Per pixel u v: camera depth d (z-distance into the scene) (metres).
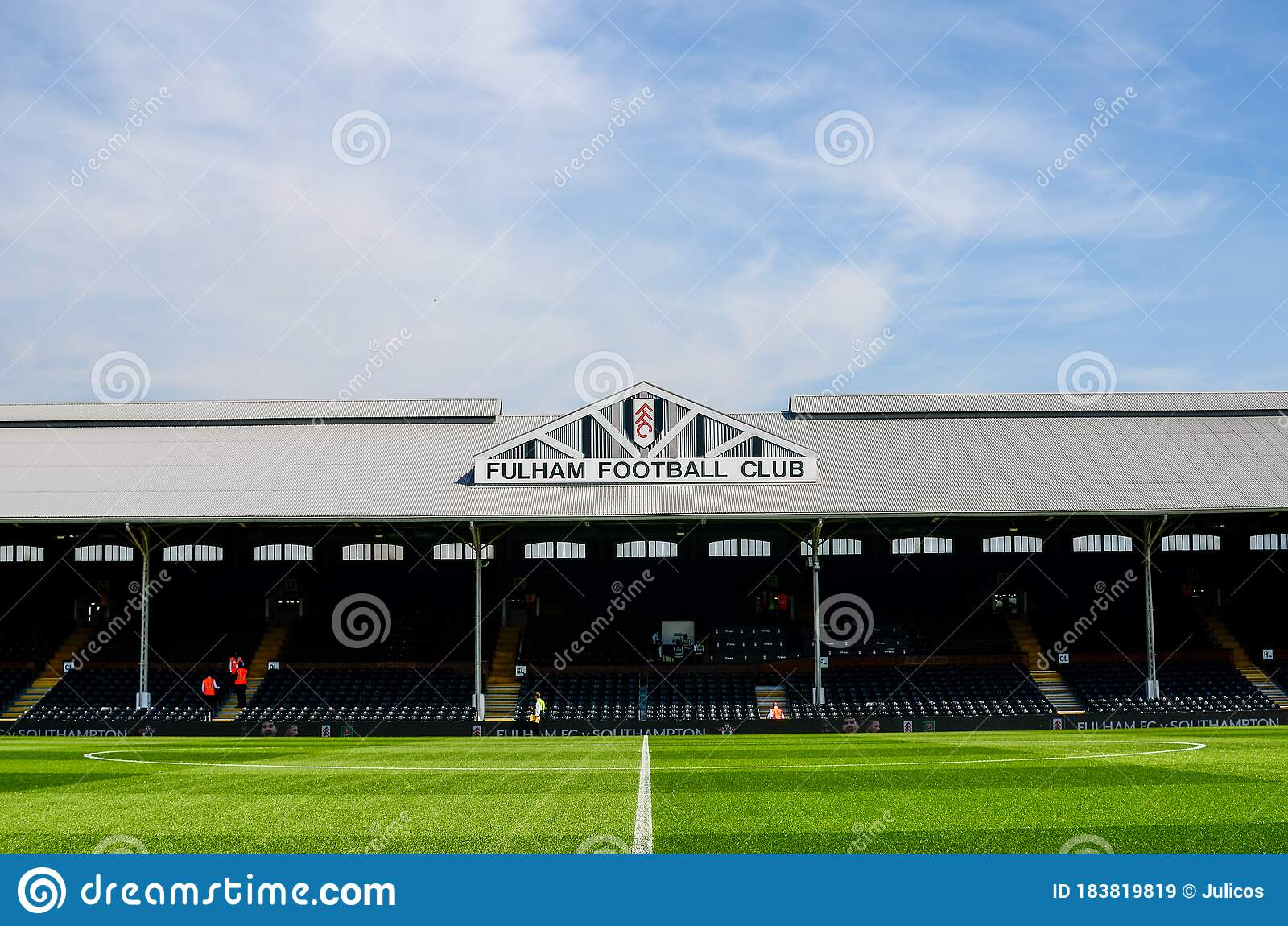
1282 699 56.12
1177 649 62.00
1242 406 62.31
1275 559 66.06
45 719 51.91
